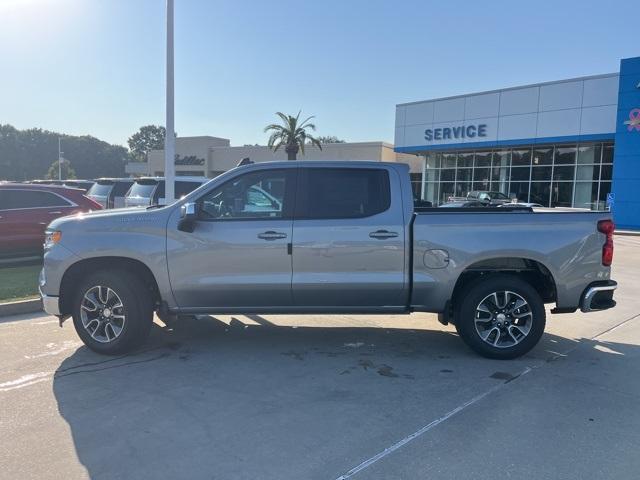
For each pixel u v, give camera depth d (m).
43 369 5.28
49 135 124.94
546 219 5.59
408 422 4.14
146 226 5.56
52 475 3.36
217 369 5.32
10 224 10.53
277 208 5.61
